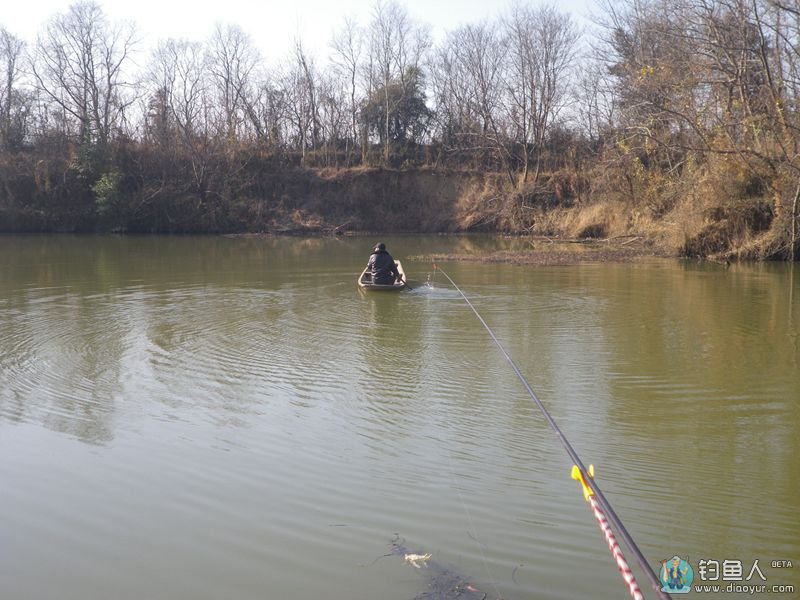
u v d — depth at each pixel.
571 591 5.07
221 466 7.21
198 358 11.50
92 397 9.47
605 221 39.06
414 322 14.45
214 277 22.25
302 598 5.04
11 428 8.31
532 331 13.53
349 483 6.81
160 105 51.06
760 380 10.11
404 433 8.12
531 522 6.05
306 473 7.04
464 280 21.23
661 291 18.69
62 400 9.34
